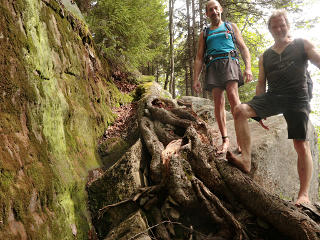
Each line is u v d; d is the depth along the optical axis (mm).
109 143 4758
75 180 3211
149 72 15383
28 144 2379
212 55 3738
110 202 3334
